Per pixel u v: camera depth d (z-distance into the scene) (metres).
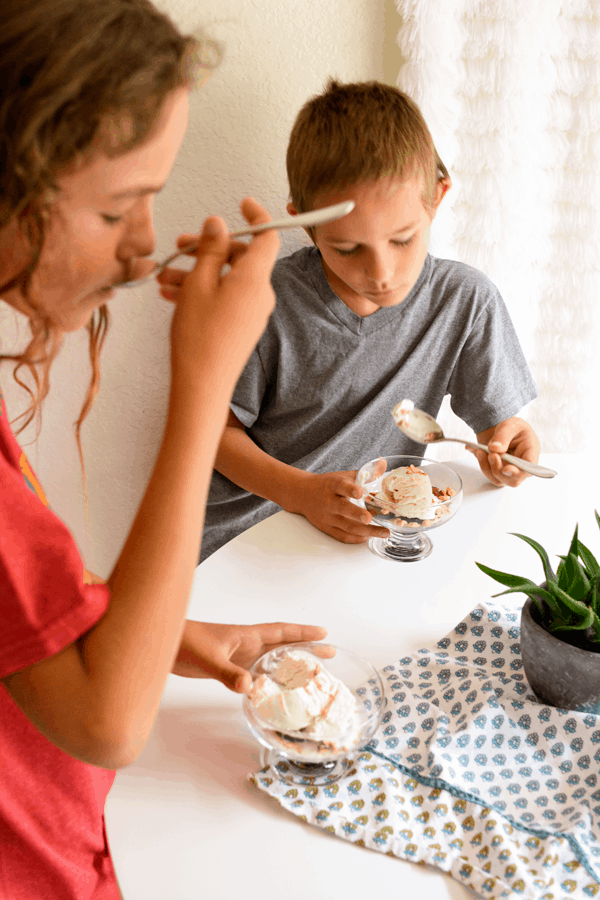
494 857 0.54
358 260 0.99
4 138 0.40
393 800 0.58
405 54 1.12
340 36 1.11
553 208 1.36
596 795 0.58
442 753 0.61
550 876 0.52
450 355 1.25
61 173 0.41
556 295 1.44
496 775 0.61
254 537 0.94
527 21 1.16
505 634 0.75
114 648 0.46
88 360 1.21
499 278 1.38
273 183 1.19
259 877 0.54
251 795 0.60
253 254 0.50
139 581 0.47
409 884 0.53
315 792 0.59
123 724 0.46
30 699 0.48
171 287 0.63
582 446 1.59
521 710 0.65
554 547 0.91
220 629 0.72
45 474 1.30
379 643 0.77
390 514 0.91
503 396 1.26
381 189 0.91
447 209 1.28
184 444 0.48
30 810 0.58
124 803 0.59
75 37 0.40
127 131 0.41
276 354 1.19
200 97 1.08
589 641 0.66
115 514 1.37
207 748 0.65
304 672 0.65
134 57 0.41
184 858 0.55
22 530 0.47
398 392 1.24
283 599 0.83
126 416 1.28
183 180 1.13
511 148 1.25
